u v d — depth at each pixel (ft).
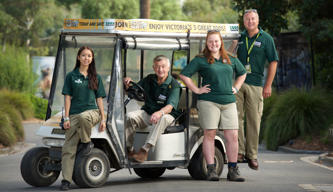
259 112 74.90
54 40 440.04
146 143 68.18
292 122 151.64
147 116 71.05
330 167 100.12
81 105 64.49
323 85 167.63
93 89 64.85
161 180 76.02
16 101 224.33
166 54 76.64
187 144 71.82
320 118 150.61
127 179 79.00
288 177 80.64
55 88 69.36
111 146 66.08
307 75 178.60
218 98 69.05
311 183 72.59
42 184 69.05
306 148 142.51
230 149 71.56
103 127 65.10
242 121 75.31
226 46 75.25
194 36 71.46
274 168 96.12
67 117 63.98
